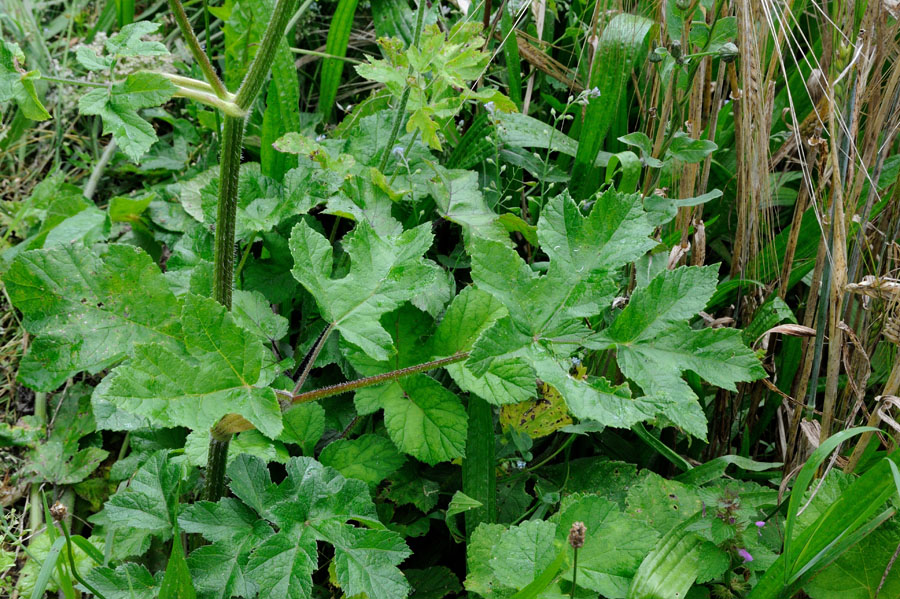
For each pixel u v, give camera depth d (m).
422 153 1.12
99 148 1.42
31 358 0.86
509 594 0.92
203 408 0.83
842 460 1.01
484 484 1.00
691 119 1.08
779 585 0.90
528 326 0.87
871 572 0.92
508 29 1.24
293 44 1.37
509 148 1.17
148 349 0.82
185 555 1.02
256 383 0.85
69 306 0.86
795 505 0.87
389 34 1.33
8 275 0.85
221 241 0.88
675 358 0.86
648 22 1.14
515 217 1.06
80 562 1.01
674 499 0.98
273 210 1.04
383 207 1.05
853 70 0.98
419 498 1.01
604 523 0.91
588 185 1.16
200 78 1.33
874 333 1.05
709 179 1.20
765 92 1.06
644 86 1.19
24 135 1.38
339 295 0.89
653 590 0.90
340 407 1.07
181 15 0.81
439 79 1.00
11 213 1.28
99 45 1.34
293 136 1.03
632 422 0.85
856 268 1.03
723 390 1.08
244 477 0.91
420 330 1.01
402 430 0.98
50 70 1.42
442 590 0.99
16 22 1.39
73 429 1.11
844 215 1.02
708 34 1.02
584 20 1.31
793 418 1.04
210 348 0.83
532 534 0.91
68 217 1.22
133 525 0.90
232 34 1.21
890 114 1.01
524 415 1.03
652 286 0.87
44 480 1.08
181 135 1.33
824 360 1.11
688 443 1.10
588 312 0.87
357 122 1.21
